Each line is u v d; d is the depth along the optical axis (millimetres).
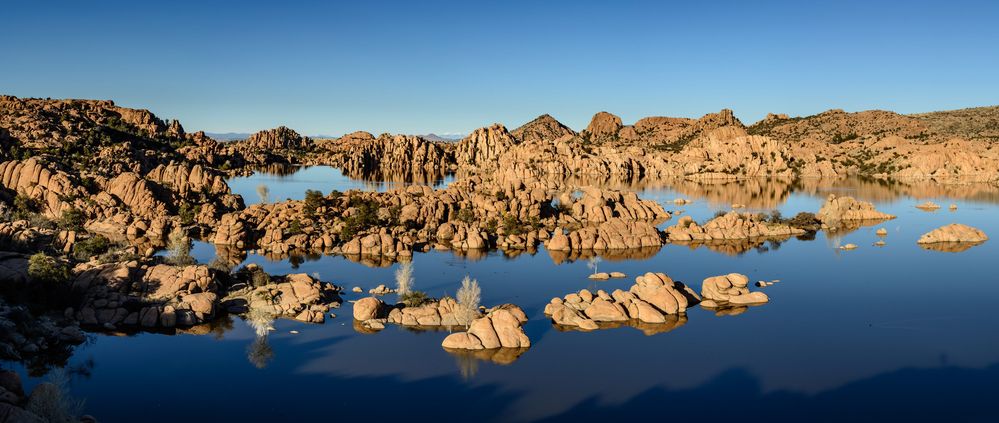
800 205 192250
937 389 54219
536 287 86500
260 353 58656
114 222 119438
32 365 54500
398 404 49656
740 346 63406
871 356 61562
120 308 64625
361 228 120312
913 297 83125
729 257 109250
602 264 102375
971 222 150750
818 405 51062
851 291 85875
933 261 106188
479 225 126625
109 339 60938
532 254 110188
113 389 51125
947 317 74375
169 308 64438
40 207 126062
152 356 57594
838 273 97000
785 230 133750
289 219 123375
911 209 177250
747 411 49812
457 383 53531
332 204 139750
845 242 124688
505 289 85375
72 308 64188
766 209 181625
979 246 119625
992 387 54625
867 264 103688
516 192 148500
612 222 123312
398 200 142125
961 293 85312
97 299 65812
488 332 61594
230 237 113000
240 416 47281
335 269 95062
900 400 52031
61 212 120938
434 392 51781
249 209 128125
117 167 184250
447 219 137000
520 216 140500
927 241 123438
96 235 107438
